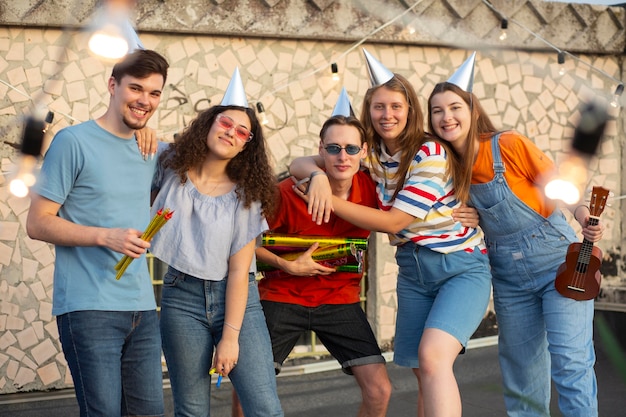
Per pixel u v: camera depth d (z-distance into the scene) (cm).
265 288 370
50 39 536
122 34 283
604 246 710
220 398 528
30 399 525
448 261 347
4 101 525
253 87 584
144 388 300
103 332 286
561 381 348
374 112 349
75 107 541
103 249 289
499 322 375
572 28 668
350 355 364
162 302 321
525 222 354
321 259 355
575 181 291
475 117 349
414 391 547
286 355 370
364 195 363
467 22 632
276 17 578
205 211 312
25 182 293
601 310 696
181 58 565
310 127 601
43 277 540
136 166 301
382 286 620
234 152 312
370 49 616
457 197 348
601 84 691
